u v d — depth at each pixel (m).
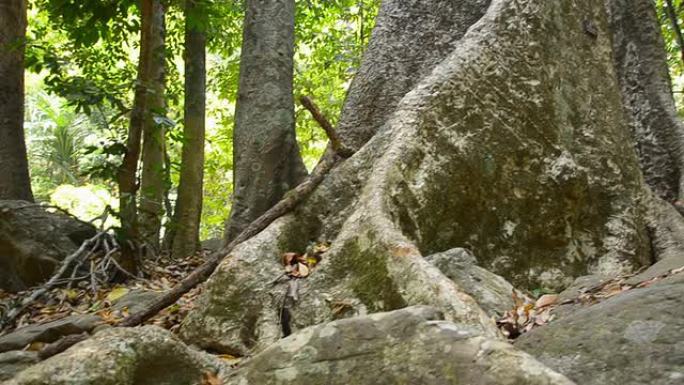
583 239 5.67
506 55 5.74
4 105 9.17
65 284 6.98
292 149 7.20
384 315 2.69
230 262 4.48
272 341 4.07
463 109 5.38
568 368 3.04
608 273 5.48
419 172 5.00
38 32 12.38
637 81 7.62
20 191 9.13
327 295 4.10
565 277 5.45
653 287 3.50
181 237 10.11
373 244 4.09
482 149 5.38
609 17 7.93
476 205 5.29
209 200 18.39
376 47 6.55
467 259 4.73
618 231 5.69
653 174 7.19
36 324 5.62
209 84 15.51
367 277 3.99
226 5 12.89
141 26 7.00
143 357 2.91
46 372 2.72
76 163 19.39
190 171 10.34
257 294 4.34
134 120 7.07
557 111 5.85
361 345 2.63
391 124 5.30
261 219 5.06
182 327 4.41
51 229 7.81
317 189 5.23
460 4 6.62
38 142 19.45
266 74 7.35
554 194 5.60
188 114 10.48
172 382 2.98
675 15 10.74
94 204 17.84
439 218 5.06
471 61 5.57
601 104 6.17
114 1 8.71
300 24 14.51
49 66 7.51
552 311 4.32
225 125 15.88
